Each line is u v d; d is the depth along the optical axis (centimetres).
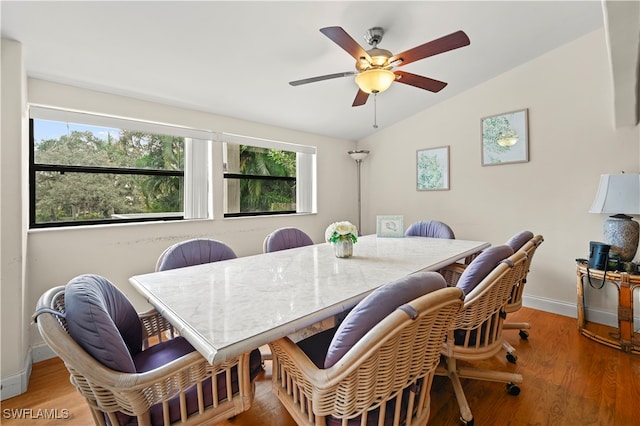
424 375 93
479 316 132
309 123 354
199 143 289
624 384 166
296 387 99
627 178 213
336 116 344
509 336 227
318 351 120
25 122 190
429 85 207
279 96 280
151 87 234
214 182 296
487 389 166
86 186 235
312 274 148
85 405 159
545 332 232
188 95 255
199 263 186
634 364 185
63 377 184
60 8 153
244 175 329
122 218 253
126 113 241
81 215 234
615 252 214
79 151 232
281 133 354
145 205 265
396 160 391
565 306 264
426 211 361
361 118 360
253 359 113
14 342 169
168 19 170
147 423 85
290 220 362
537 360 193
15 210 172
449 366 165
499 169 301
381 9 186
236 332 86
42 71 197
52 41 174
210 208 296
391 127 394
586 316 254
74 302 85
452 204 337
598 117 244
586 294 255
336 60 230
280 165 366
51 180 220
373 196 421
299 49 212
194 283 135
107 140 245
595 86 244
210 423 95
